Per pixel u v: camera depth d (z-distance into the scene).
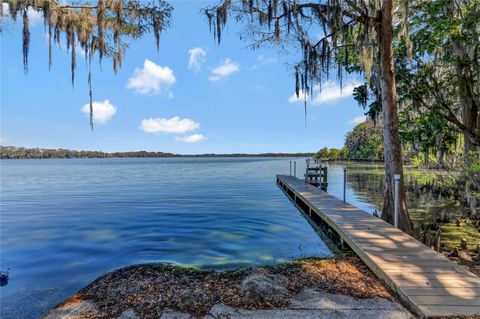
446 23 7.63
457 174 11.90
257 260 5.54
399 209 6.71
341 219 6.93
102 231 8.00
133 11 6.59
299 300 3.34
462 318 2.80
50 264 5.46
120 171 40.69
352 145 68.06
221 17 7.34
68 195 15.91
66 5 6.32
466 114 10.34
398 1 8.60
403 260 4.23
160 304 3.34
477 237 6.54
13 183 23.06
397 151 6.96
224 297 3.47
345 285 3.75
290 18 7.08
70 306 3.41
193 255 5.85
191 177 28.47
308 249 6.27
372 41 7.62
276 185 20.48
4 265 5.42
